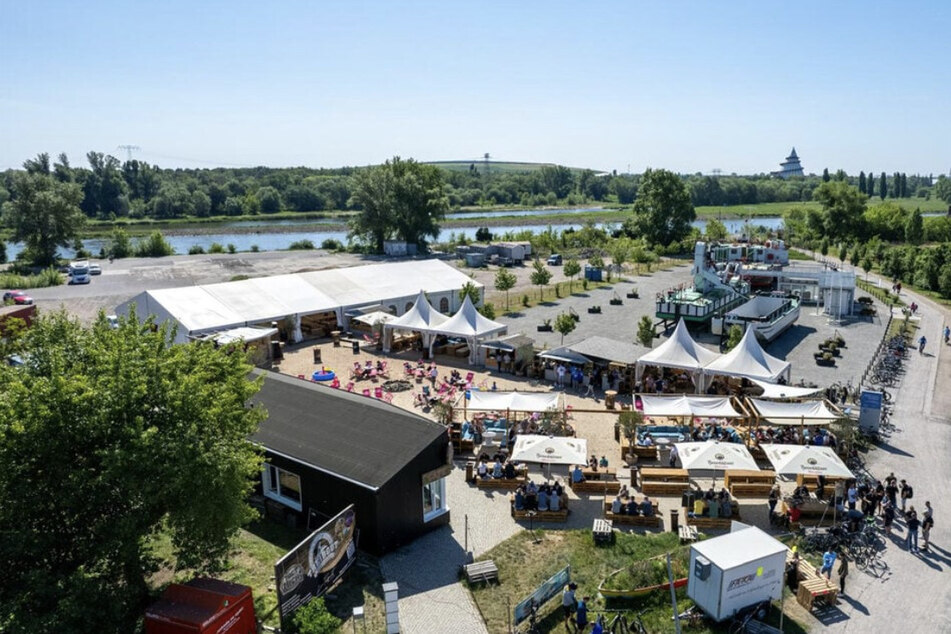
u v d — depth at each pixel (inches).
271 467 893.8
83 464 574.6
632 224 4416.8
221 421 662.5
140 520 586.2
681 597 729.0
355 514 798.5
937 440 1200.8
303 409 955.3
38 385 562.9
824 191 4827.8
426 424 878.4
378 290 2050.9
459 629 666.2
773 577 698.8
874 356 1734.7
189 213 7209.6
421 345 1771.7
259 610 675.4
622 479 1023.6
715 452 925.2
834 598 722.8
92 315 2160.4
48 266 3447.3
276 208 7701.8
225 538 661.9
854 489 902.4
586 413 1293.1
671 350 1385.3
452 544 832.9
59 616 532.1
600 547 828.6
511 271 3307.1
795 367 1670.8
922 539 858.8
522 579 757.9
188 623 567.8
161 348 689.6
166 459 574.2
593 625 652.1
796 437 1112.2
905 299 2726.4
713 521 884.0
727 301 2175.2
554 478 1031.0
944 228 4672.7
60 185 3759.8
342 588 730.2
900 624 690.2
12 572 565.6
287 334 1818.4
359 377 1498.5
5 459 542.0
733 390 1392.7
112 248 3774.6
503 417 1250.0
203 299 1707.7
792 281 2578.7
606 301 2519.7
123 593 596.4
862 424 1212.5
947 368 1692.9
